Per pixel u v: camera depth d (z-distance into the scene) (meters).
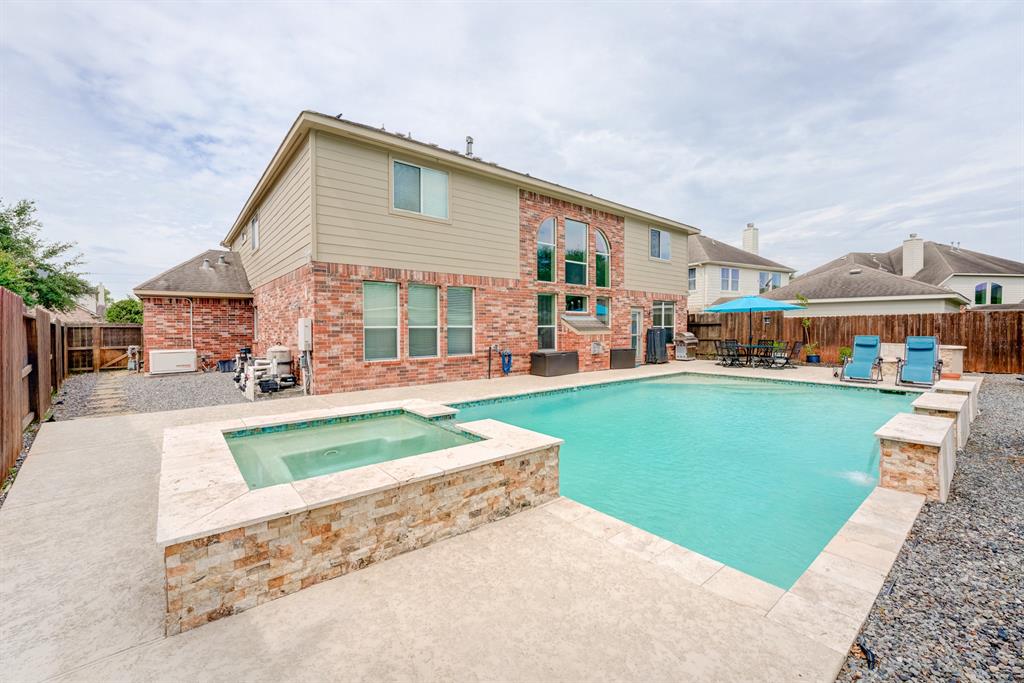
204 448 3.77
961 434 5.45
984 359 12.98
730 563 3.24
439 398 8.45
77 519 3.42
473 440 4.37
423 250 10.22
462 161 10.50
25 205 15.03
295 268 9.81
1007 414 7.38
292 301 10.12
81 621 2.24
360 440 5.18
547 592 2.48
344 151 8.96
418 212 10.17
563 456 5.81
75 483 4.15
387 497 2.82
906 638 2.16
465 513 3.25
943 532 3.29
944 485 3.96
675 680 1.83
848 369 11.55
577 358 13.01
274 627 2.19
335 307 8.91
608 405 9.11
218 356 14.88
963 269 25.53
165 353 13.37
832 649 2.02
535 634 2.13
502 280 11.88
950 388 6.64
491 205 11.57
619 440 6.57
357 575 2.66
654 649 2.02
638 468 5.35
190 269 15.63
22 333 5.59
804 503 4.31
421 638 2.10
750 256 28.25
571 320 13.73
